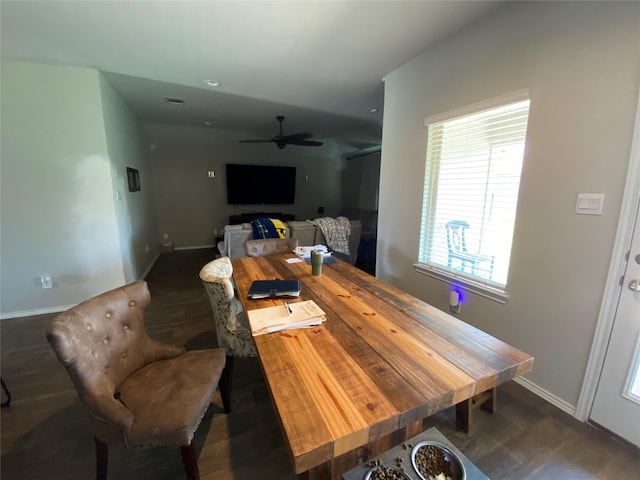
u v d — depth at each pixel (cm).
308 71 279
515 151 182
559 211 159
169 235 633
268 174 692
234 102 391
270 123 528
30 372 201
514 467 132
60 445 144
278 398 78
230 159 665
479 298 208
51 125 276
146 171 529
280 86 321
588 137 145
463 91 208
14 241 280
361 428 69
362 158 698
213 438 148
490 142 197
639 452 139
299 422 70
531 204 172
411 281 275
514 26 173
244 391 184
